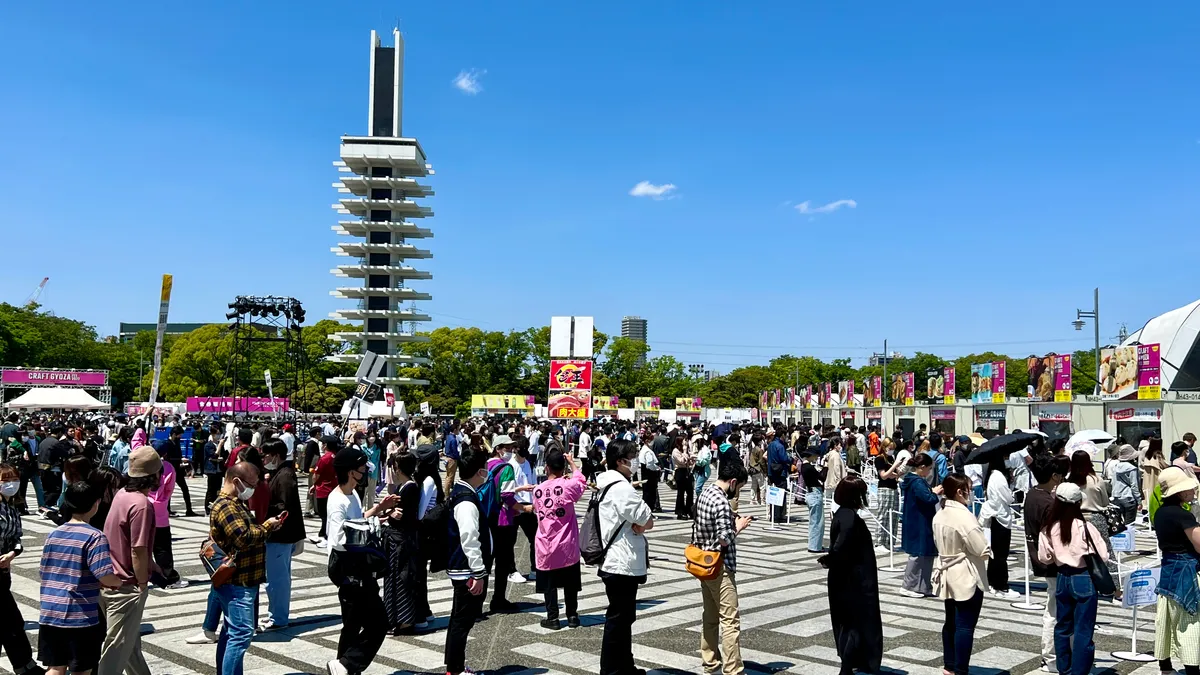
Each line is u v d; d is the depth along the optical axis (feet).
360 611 21.95
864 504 55.93
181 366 279.69
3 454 71.15
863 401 173.68
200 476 101.40
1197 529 23.54
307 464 61.93
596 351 341.41
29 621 30.27
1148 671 25.09
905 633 29.17
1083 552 23.30
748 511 71.67
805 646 27.27
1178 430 85.20
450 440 74.74
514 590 36.65
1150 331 152.46
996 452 38.50
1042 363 112.68
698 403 289.94
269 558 28.45
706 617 23.94
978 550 23.25
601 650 25.17
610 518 22.75
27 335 267.18
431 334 317.42
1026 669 25.04
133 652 21.35
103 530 20.63
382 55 312.50
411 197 316.81
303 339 308.60
